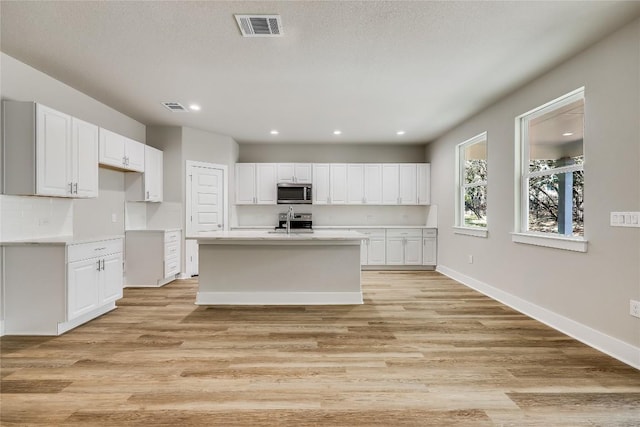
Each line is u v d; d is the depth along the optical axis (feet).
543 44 9.27
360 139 21.44
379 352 8.85
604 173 8.82
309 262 13.64
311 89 12.75
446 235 19.67
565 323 10.19
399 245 21.34
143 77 11.68
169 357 8.50
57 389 6.96
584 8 7.60
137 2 7.54
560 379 7.41
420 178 22.18
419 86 12.38
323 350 8.97
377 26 8.48
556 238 10.44
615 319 8.54
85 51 9.83
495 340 9.67
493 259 14.39
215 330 10.48
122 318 11.65
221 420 5.98
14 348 9.03
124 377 7.47
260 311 12.51
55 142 10.66
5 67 10.06
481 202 16.79
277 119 16.85
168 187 18.15
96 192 12.66
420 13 7.91
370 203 22.08
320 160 23.08
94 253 11.25
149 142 18.12
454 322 11.25
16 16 8.08
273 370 7.83
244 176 21.79
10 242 9.87
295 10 7.81
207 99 13.92
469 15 7.97
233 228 21.44
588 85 9.37
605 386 7.11
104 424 5.84
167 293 15.19
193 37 9.06
